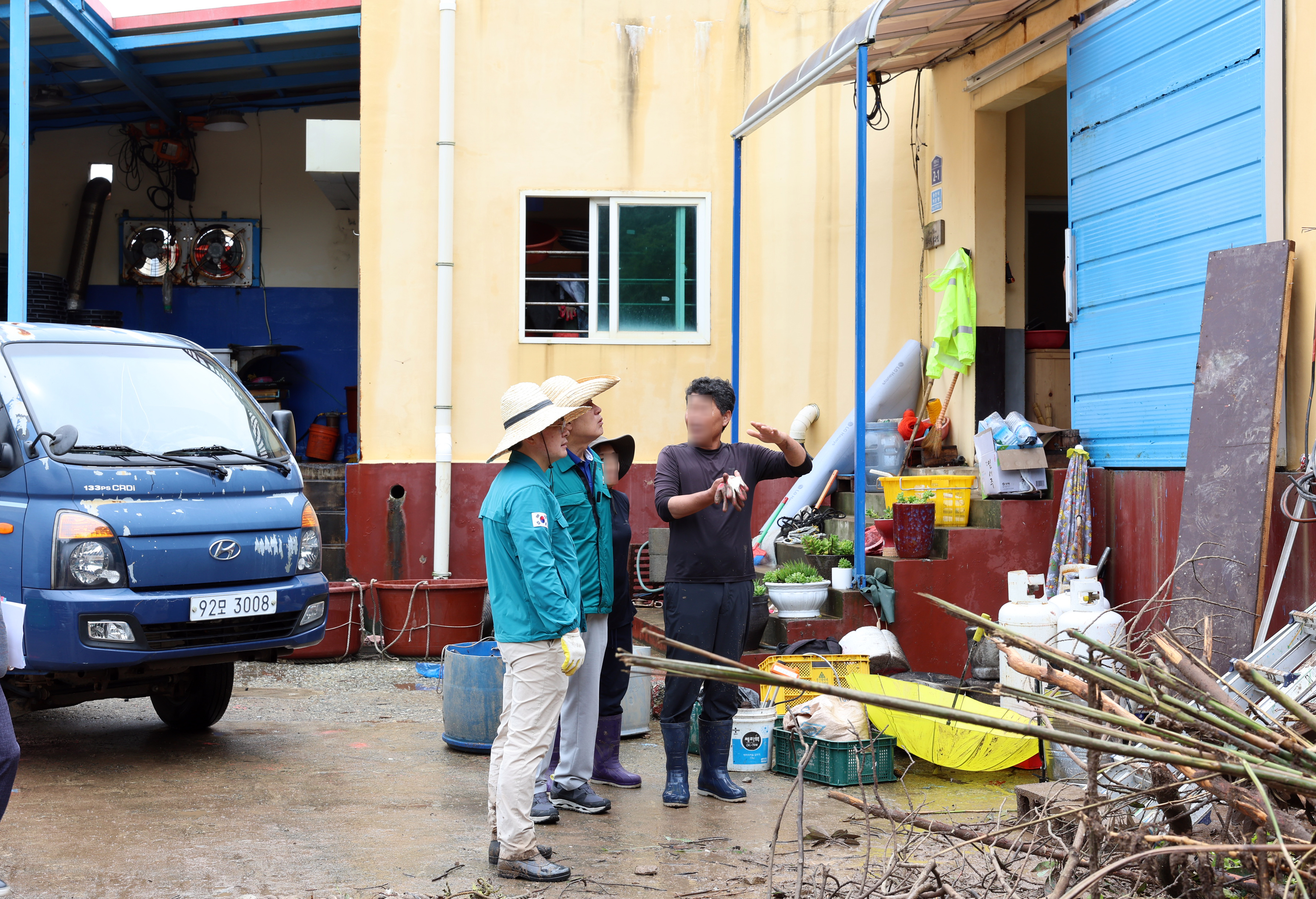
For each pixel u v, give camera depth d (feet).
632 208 31.96
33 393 19.07
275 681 26.17
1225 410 19.11
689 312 32.17
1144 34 22.50
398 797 16.85
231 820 15.52
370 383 31.17
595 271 31.91
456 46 31.50
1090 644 10.09
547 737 13.62
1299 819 9.98
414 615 28.53
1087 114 24.38
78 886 12.79
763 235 31.76
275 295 43.19
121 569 17.94
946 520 25.29
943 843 11.71
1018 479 24.54
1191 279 21.31
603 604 16.25
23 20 27.89
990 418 24.99
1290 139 19.17
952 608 9.94
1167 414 21.95
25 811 15.80
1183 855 10.13
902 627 23.80
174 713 21.33
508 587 13.67
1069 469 23.73
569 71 31.78
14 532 17.95
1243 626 17.94
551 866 13.28
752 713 18.75
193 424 20.39
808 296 31.55
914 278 31.17
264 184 43.11
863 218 23.80
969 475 25.90
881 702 7.93
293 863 13.78
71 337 20.53
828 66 24.39
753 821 15.80
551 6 31.76
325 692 25.12
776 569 26.25
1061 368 28.91
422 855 14.16
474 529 31.04
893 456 29.32
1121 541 23.12
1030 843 10.97
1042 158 32.91
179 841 14.52
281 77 40.01
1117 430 23.48
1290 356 18.93
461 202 31.55
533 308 32.01
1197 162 21.09
